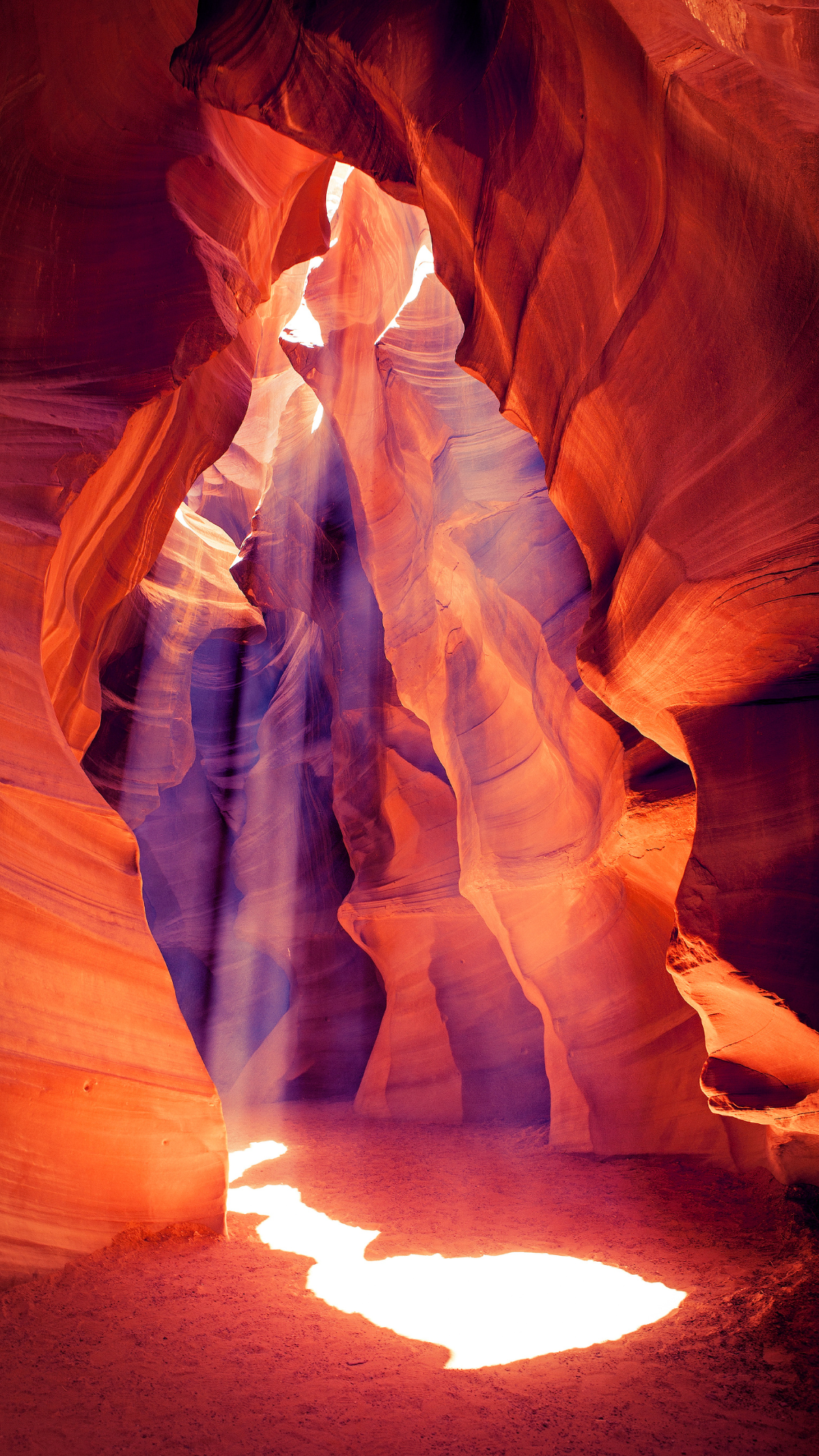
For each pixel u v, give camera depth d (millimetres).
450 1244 5793
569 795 8820
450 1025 11969
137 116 6715
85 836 5777
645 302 3869
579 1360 3871
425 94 4945
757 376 3334
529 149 4383
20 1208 4891
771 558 3367
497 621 9539
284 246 8758
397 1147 9797
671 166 3330
